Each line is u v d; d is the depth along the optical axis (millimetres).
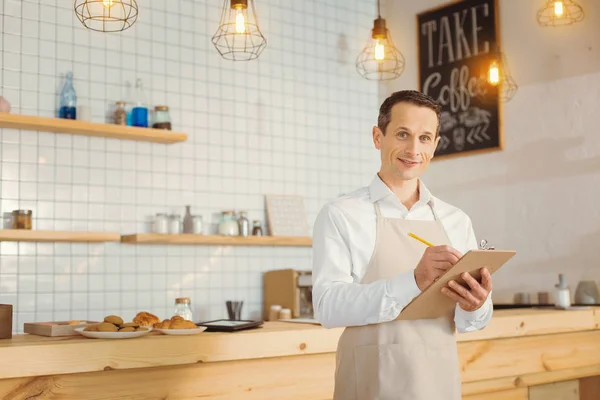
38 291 3824
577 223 3990
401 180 2053
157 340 2396
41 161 3895
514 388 3283
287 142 4812
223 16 4586
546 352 3383
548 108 4176
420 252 1999
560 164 4094
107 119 4102
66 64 4000
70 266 3932
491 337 3139
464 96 4656
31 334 2693
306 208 4859
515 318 3238
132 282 4125
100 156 4074
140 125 4078
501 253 1708
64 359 2215
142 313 2926
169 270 4270
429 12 4938
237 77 4621
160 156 4281
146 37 4277
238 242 4336
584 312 3520
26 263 3805
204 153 4445
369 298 1775
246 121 4633
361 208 2008
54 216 3908
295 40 4910
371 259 1969
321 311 1866
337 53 5125
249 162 4625
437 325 1961
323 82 5027
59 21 4000
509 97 4387
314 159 4934
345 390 1966
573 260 3992
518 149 4316
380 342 1913
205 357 2488
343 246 1957
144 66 4258
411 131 1941
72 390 2256
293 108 4859
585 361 3545
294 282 4391
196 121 4430
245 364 2615
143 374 2396
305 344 2734
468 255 1646
